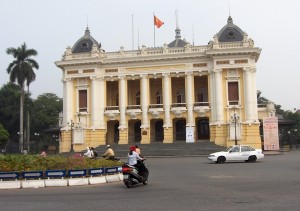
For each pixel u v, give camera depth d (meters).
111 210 12.69
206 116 64.62
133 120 69.19
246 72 62.12
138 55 66.81
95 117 66.81
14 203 14.82
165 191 17.64
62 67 68.50
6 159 22.56
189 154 56.47
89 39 70.06
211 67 64.38
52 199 15.84
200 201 14.17
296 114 120.38
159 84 72.12
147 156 56.09
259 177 22.66
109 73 67.94
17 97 98.50
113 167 24.53
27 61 71.12
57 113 113.50
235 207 12.66
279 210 11.87
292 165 32.09
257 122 61.38
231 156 38.59
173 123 68.44
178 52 65.56
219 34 64.75
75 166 22.70
